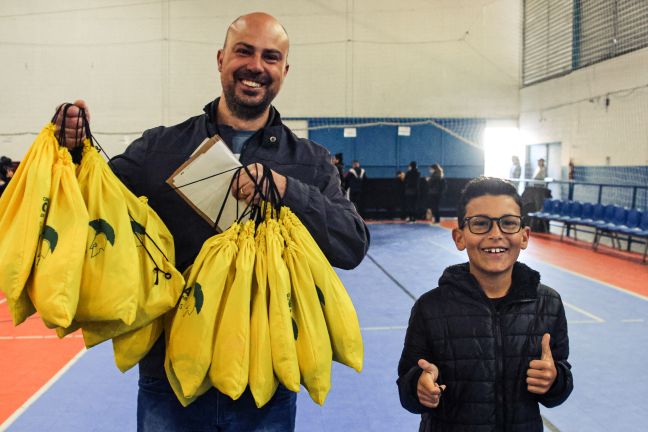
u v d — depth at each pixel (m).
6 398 3.43
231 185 1.55
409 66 14.77
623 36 10.55
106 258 1.39
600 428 3.08
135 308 1.42
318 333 1.50
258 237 1.54
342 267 1.74
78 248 1.34
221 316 1.48
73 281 1.33
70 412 3.25
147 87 14.12
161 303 1.48
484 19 14.77
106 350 4.31
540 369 1.61
